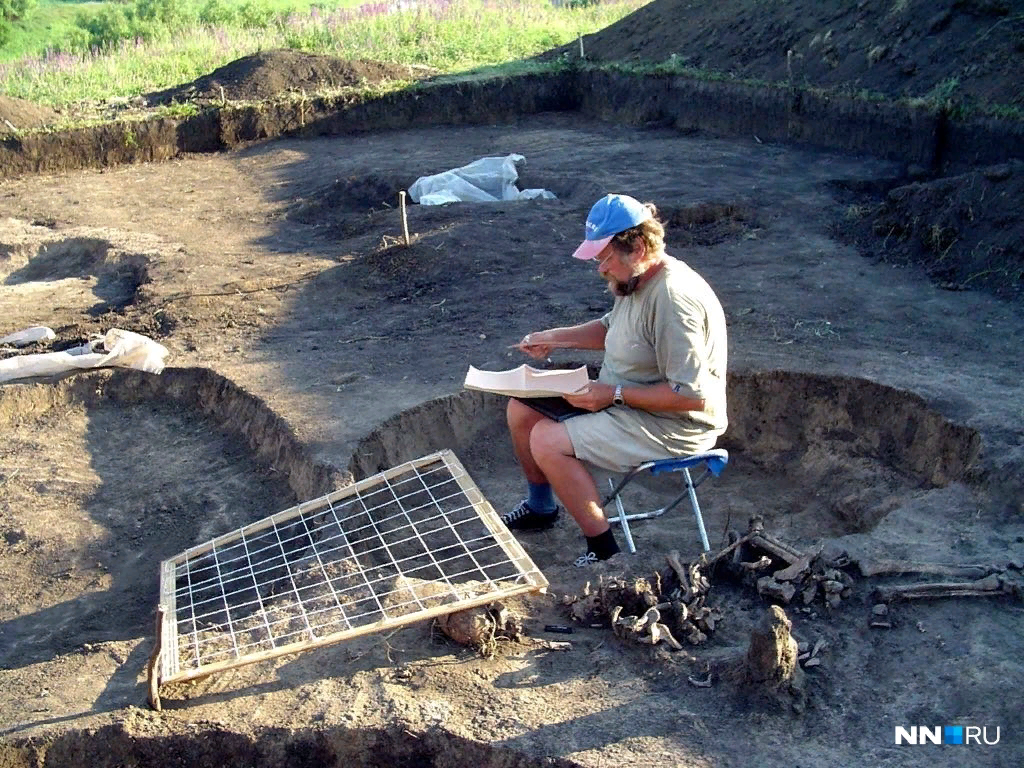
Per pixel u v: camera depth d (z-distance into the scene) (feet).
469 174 38.68
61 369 24.02
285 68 53.78
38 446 22.18
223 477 20.74
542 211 33.88
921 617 13.39
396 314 26.32
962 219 27.37
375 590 14.76
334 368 22.99
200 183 43.42
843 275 26.78
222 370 23.34
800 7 47.03
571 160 41.73
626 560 15.31
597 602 13.94
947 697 12.10
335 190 39.78
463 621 13.47
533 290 26.76
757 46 47.06
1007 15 37.86
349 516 17.07
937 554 14.61
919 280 26.30
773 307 24.43
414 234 32.53
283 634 13.96
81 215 38.70
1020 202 26.40
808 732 11.78
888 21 41.75
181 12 87.92
